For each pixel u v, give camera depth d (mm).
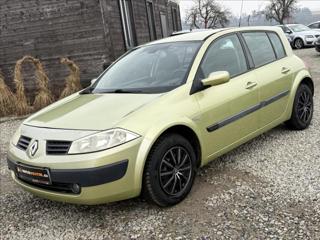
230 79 4559
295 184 4031
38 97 10305
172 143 3736
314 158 4699
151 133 3545
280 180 4164
